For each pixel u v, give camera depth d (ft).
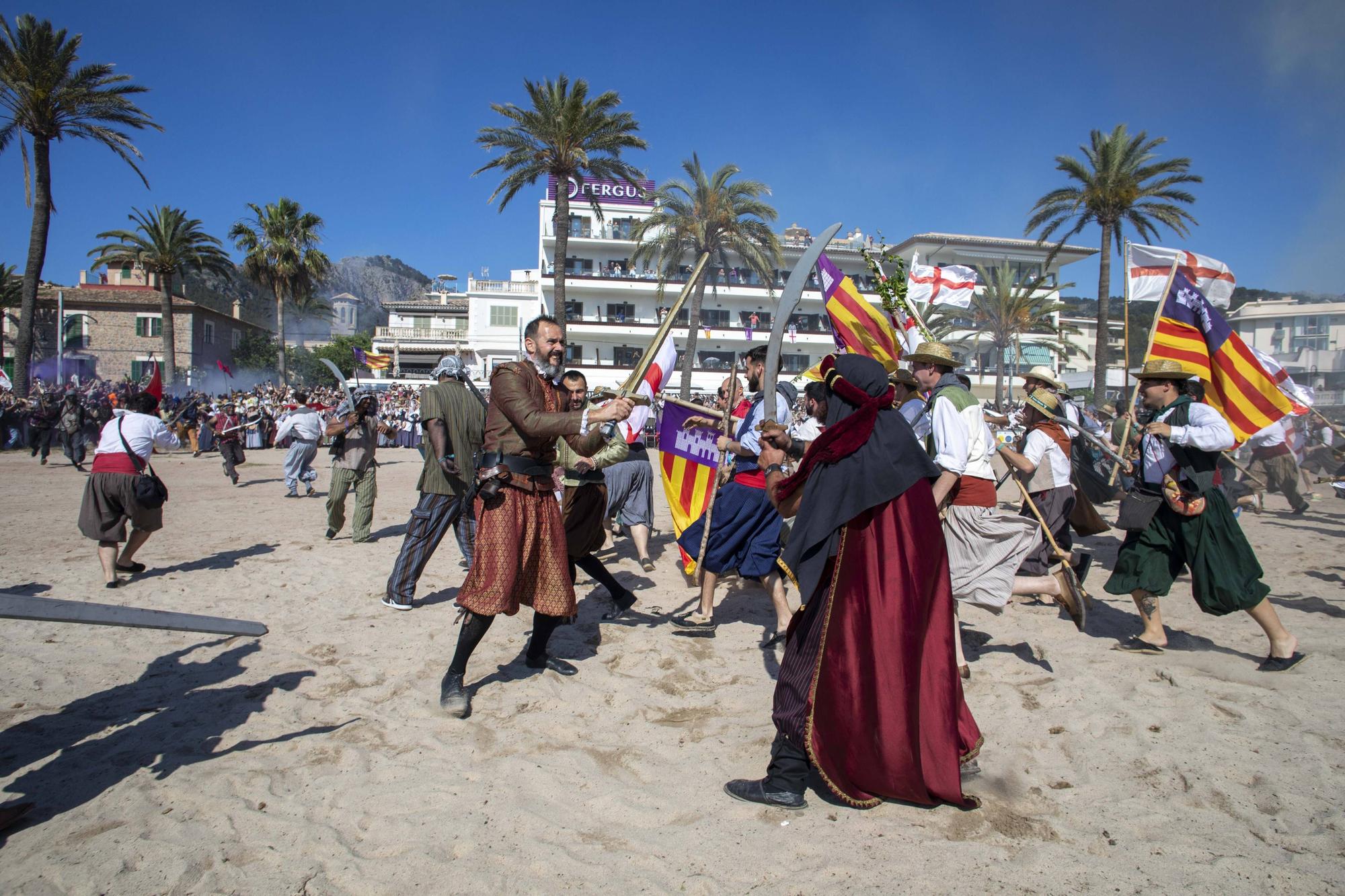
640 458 22.86
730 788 9.53
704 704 12.60
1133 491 14.67
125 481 20.10
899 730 8.81
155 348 168.96
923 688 9.07
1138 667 14.01
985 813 9.11
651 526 23.26
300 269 148.15
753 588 20.63
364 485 27.17
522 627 16.93
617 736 11.40
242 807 9.36
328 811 9.27
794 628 9.61
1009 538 13.46
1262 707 12.05
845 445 9.16
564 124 87.40
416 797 9.57
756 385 16.63
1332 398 94.53
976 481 13.80
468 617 12.28
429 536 18.45
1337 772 9.91
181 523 32.22
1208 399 19.43
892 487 9.00
